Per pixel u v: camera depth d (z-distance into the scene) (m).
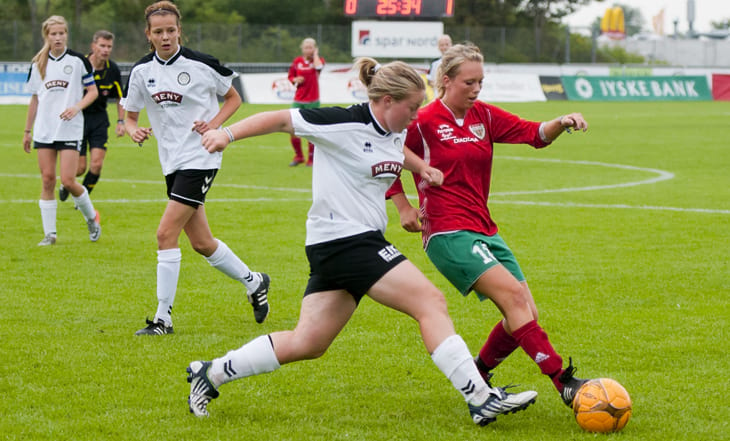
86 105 14.02
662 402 7.32
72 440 6.42
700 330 9.52
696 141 34.81
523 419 6.96
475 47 7.25
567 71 65.75
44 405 7.15
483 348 7.56
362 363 8.41
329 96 56.31
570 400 6.77
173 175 9.80
